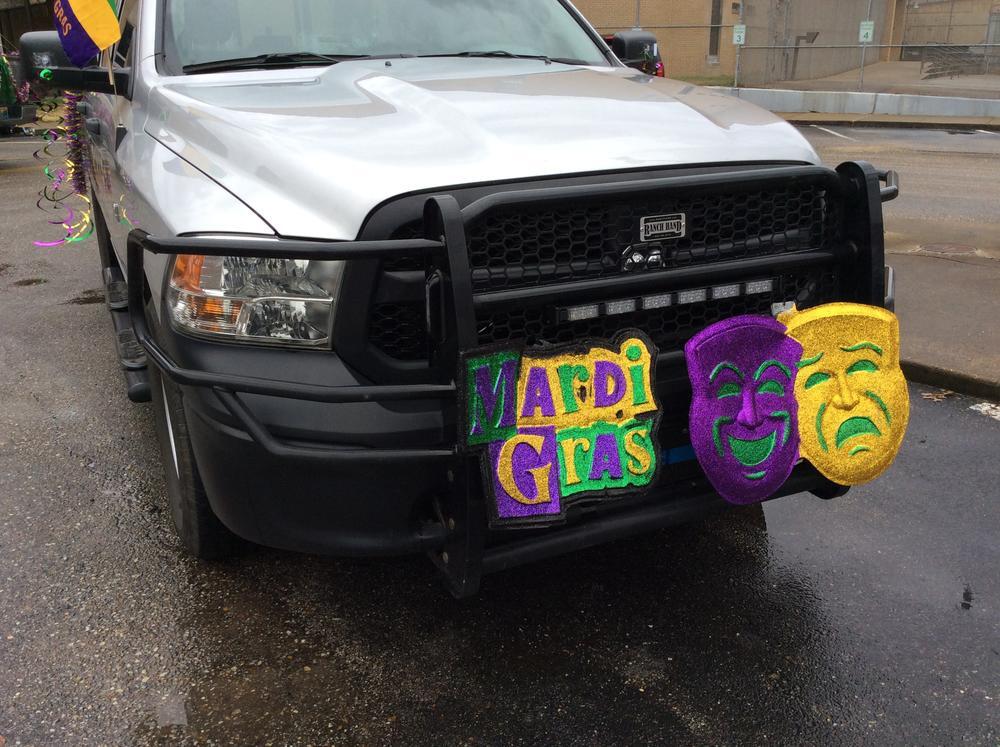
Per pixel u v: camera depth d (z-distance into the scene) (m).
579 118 2.74
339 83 3.19
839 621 2.79
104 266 5.77
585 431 2.23
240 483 2.38
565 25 4.26
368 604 2.92
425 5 3.95
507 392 2.14
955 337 5.04
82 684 2.54
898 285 6.02
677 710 2.43
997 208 8.77
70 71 3.39
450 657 2.66
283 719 2.41
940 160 12.41
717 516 3.44
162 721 2.41
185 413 2.53
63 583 3.03
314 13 3.73
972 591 2.93
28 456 3.99
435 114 2.72
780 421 2.44
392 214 2.22
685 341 2.55
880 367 2.50
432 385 2.18
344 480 2.27
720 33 24.83
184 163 2.74
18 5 24.98
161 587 3.01
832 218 2.64
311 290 2.25
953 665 2.58
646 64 4.46
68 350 5.42
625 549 3.22
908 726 2.35
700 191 2.38
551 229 2.30
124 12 4.23
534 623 2.81
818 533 3.31
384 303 2.23
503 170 2.35
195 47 3.54
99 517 3.46
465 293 2.09
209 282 2.33
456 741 2.33
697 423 2.35
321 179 2.33
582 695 2.49
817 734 2.33
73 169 6.21
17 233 8.81
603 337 2.40
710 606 2.88
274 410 2.26
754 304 2.63
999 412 4.34
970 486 3.62
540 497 2.21
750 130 2.82
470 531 2.23
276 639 2.74
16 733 2.36
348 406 2.23
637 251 2.40
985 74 19.06
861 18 19.52
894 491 3.60
